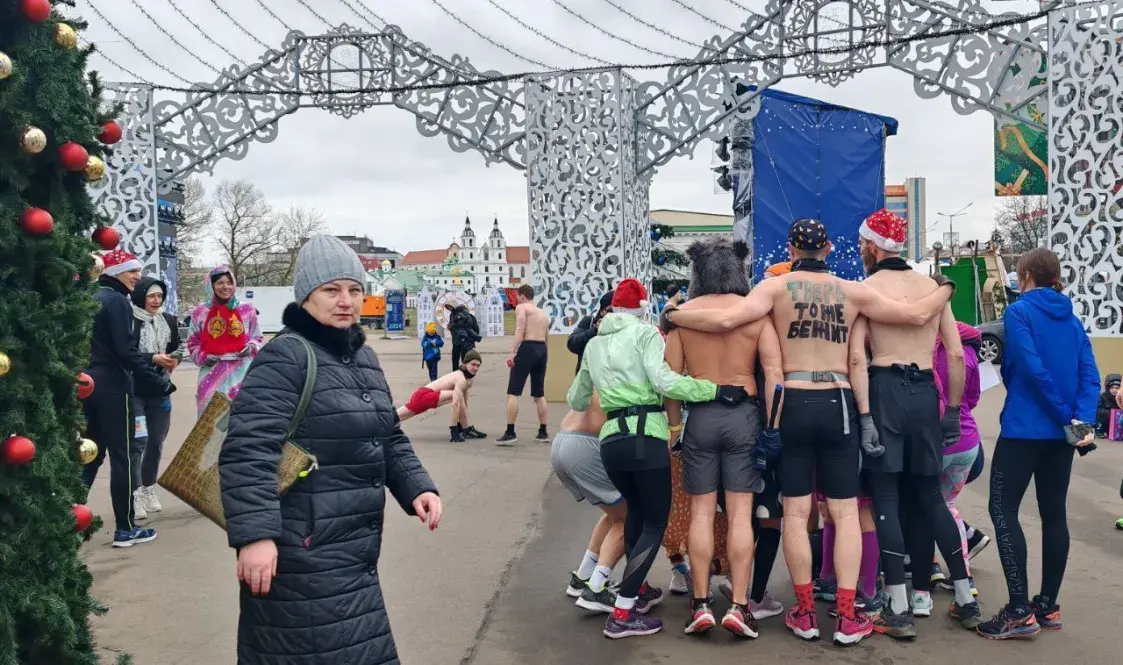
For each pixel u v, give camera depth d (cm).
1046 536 429
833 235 1303
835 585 483
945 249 3269
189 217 5797
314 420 254
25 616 239
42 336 238
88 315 259
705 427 426
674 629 441
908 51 1100
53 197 252
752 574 501
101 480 782
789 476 425
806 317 419
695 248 448
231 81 1277
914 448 423
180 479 264
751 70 1158
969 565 538
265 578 236
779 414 414
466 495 727
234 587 498
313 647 244
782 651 410
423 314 4088
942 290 429
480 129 1252
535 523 638
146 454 666
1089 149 1023
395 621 446
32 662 244
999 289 2462
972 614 432
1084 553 552
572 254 1224
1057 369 416
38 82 242
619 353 430
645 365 421
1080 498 691
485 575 520
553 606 470
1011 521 423
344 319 267
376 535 262
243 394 250
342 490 255
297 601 245
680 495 483
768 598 468
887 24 1105
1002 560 422
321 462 253
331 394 257
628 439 421
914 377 422
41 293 246
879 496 429
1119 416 938
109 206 1260
